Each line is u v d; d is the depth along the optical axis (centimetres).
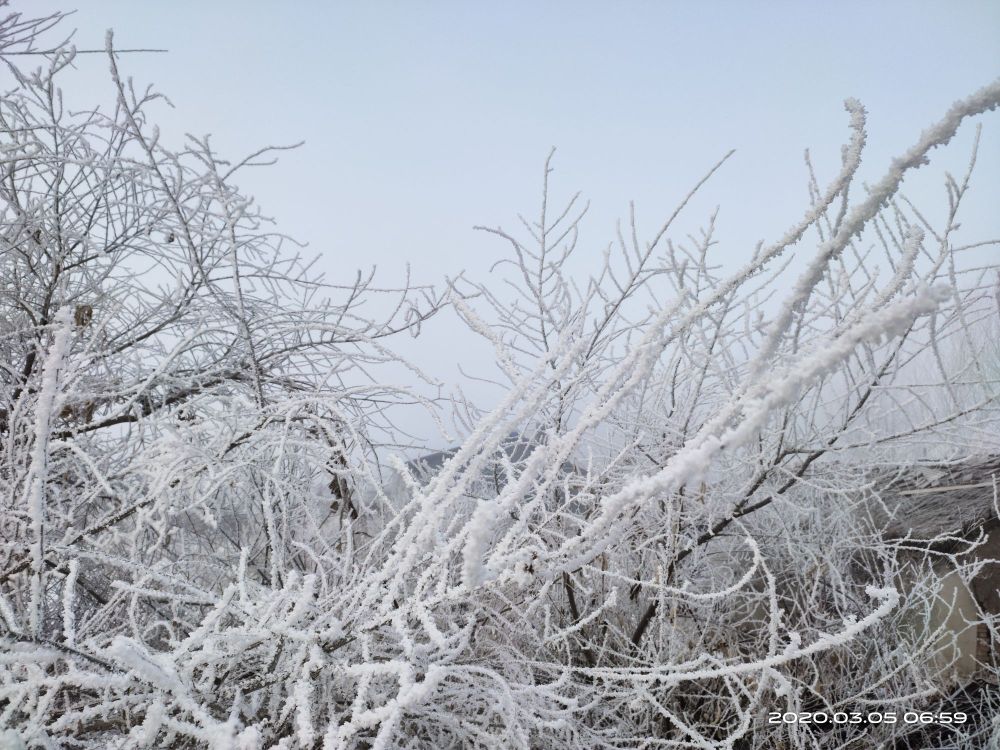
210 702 140
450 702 169
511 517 223
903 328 61
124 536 189
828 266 75
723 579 334
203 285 322
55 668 148
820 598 325
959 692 315
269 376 336
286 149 277
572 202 314
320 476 266
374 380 315
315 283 339
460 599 134
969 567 344
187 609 217
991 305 287
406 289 321
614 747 182
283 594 151
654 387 315
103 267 313
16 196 281
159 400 321
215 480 190
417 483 149
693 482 76
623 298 294
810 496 367
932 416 303
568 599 290
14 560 182
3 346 306
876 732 285
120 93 267
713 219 288
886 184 70
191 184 291
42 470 119
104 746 135
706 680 268
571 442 108
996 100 63
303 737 112
